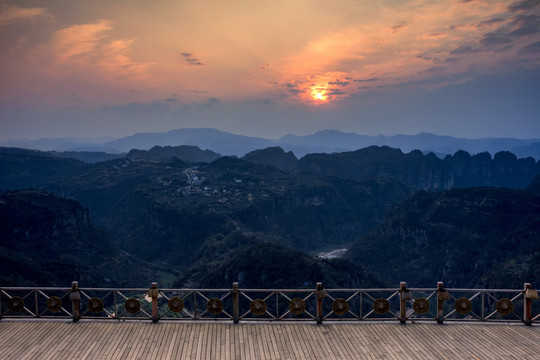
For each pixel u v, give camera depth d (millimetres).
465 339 18438
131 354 17062
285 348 17578
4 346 17719
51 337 18562
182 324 19844
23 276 91438
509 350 17438
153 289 20156
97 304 20453
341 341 18219
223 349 17484
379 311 20422
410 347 17703
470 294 90625
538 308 55094
